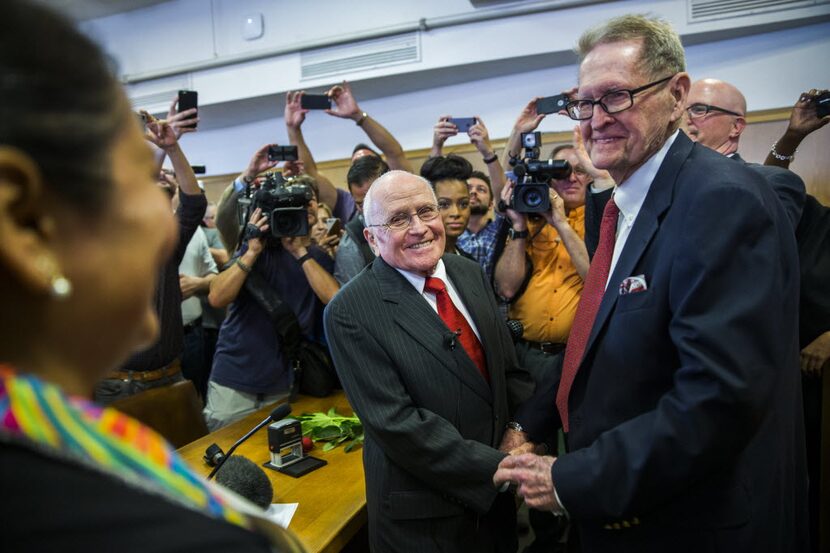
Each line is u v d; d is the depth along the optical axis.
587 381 1.14
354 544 1.71
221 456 1.61
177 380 2.38
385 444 1.36
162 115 5.62
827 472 1.77
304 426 1.94
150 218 0.36
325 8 5.00
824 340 1.86
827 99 1.97
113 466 0.32
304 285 2.41
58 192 0.31
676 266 0.97
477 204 2.99
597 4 4.24
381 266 1.53
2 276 0.31
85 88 0.32
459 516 1.39
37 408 0.30
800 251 1.92
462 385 1.44
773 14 3.93
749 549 0.99
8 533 0.27
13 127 0.30
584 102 1.11
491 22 4.50
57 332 0.33
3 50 0.30
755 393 0.88
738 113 1.90
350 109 3.10
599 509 0.99
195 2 5.41
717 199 0.94
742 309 0.89
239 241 2.59
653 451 0.93
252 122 5.91
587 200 1.66
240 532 0.36
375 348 1.41
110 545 0.29
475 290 1.62
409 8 4.74
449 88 5.05
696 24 4.06
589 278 1.24
